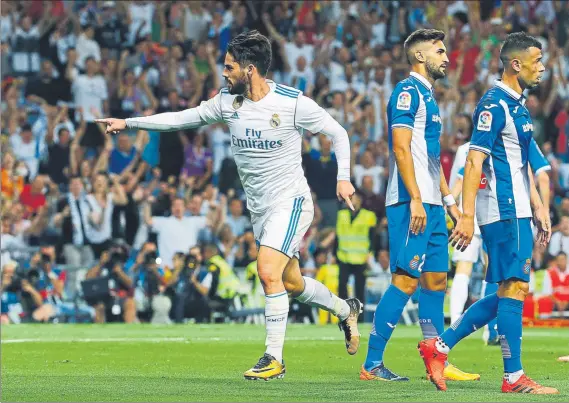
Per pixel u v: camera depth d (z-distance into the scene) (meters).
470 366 14.45
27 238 29.36
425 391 10.53
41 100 33.94
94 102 34.56
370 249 28.05
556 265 28.42
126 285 27.62
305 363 14.67
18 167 31.50
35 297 27.23
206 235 29.62
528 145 10.95
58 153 32.59
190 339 20.47
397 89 11.66
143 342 19.42
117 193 29.55
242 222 31.19
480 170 10.74
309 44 37.50
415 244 11.67
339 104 35.16
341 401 9.41
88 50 35.59
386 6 39.41
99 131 33.91
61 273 27.73
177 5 37.25
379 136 36.22
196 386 11.00
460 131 34.62
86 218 28.77
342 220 27.94
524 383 10.52
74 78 34.81
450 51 38.56
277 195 12.15
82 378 12.14
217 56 37.38
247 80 11.91
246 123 12.03
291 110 11.97
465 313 10.94
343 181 12.07
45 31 35.66
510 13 40.53
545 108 38.00
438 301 12.18
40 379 11.98
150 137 33.62
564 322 27.44
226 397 9.80
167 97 35.59
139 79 35.28
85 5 36.34
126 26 36.69
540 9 41.00
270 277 11.95
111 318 27.59
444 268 12.12
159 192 31.61
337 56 37.16
